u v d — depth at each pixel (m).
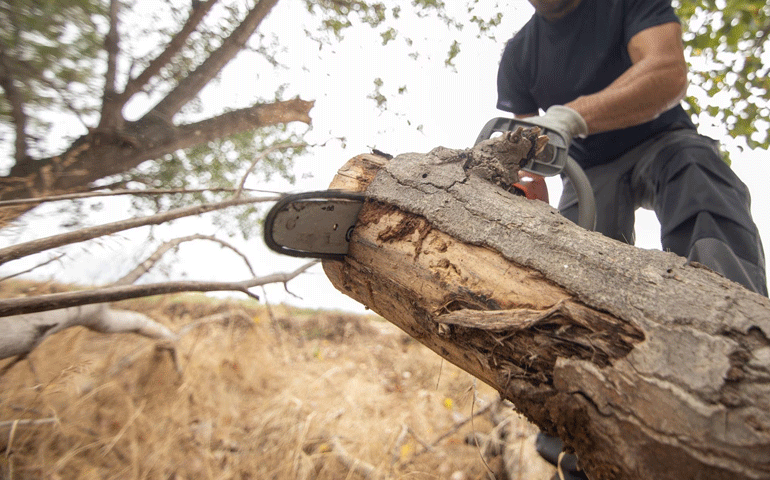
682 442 0.59
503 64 2.21
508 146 1.15
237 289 1.19
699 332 0.64
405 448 2.47
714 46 2.42
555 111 1.37
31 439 1.88
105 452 1.92
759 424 0.56
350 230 1.11
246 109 3.40
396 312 1.08
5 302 0.80
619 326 0.70
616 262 0.78
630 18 1.69
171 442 2.20
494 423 2.72
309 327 4.49
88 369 2.04
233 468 2.13
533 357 0.78
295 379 3.29
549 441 1.68
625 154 1.84
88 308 1.89
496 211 0.94
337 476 2.19
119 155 2.91
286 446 2.27
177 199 3.17
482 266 0.89
